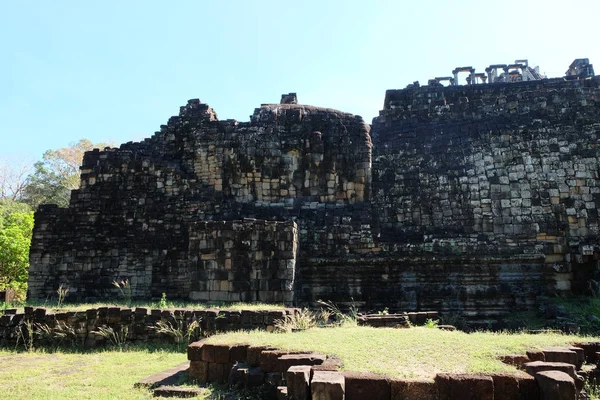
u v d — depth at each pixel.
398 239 19.11
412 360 6.56
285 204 20.11
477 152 20.16
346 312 17.17
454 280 17.34
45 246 19.95
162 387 7.54
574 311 14.67
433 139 21.16
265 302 15.59
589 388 6.89
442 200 19.48
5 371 9.17
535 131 19.98
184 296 18.78
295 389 5.78
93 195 20.33
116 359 10.23
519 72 27.09
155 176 20.41
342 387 5.50
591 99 20.48
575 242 17.69
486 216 18.81
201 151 21.00
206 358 7.98
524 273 17.22
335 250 18.41
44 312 12.23
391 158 21.08
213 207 19.78
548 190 18.70
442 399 5.53
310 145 20.59
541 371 5.89
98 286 19.31
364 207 19.53
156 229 19.75
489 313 16.89
